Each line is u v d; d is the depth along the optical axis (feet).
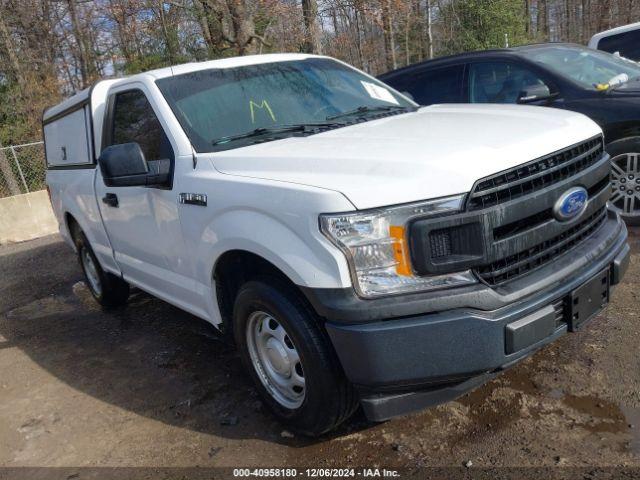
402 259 8.20
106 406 12.76
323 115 12.85
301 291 9.00
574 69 19.12
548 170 9.06
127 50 53.11
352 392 9.45
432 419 10.37
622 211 17.88
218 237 10.29
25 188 41.96
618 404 10.00
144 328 17.12
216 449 10.51
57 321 19.25
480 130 10.00
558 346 12.11
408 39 73.00
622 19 95.76
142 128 12.96
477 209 8.27
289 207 8.81
